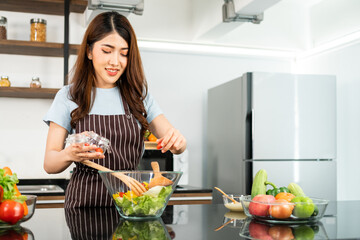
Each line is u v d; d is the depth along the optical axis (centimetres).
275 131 310
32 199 104
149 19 362
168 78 374
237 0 289
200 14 350
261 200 109
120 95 163
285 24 386
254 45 377
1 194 98
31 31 310
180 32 368
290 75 316
